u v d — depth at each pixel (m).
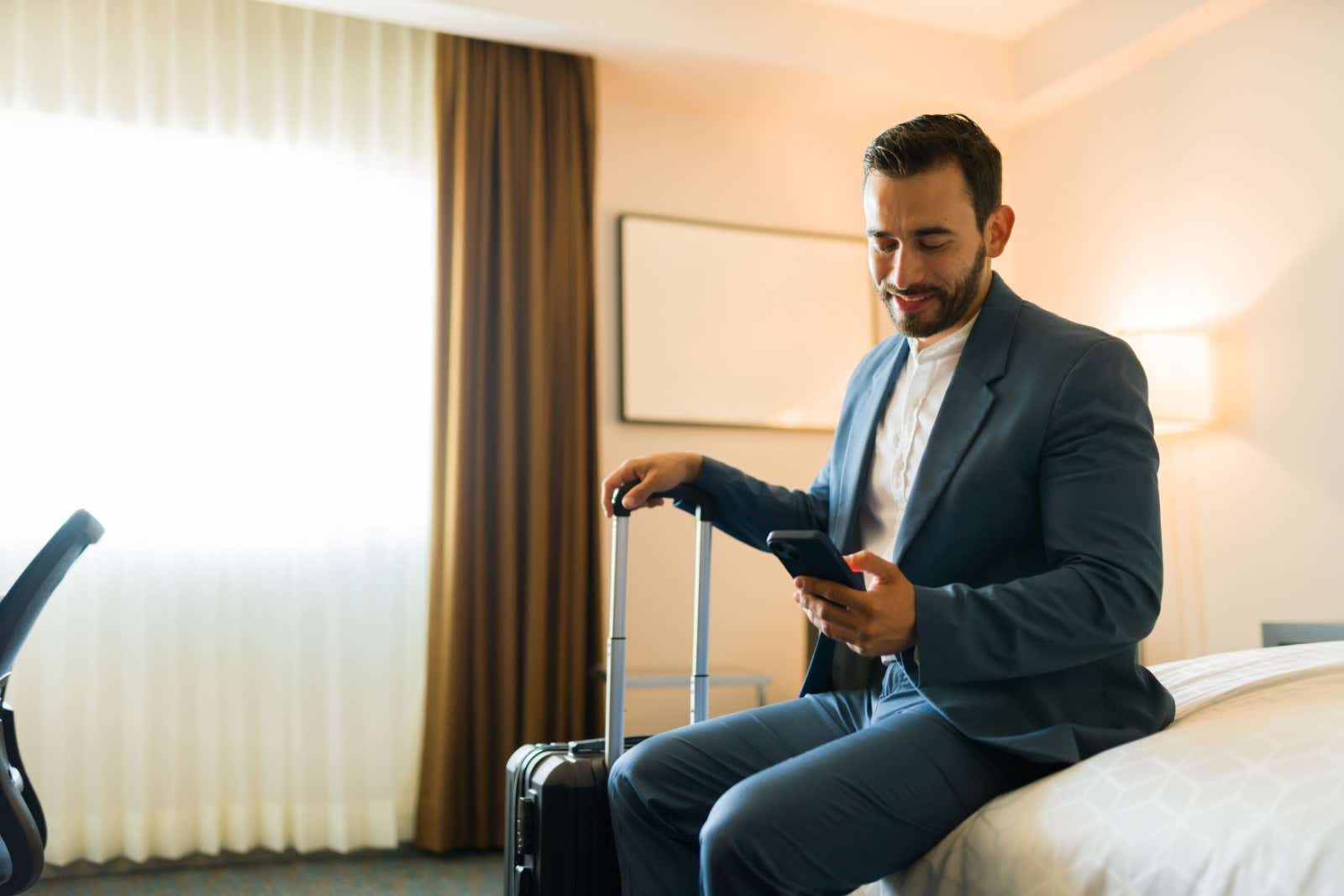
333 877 2.88
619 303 3.69
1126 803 1.04
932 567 1.28
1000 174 1.33
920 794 1.13
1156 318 3.52
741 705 3.75
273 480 3.16
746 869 1.05
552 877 1.39
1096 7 3.56
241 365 3.16
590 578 3.43
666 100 3.80
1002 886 1.07
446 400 3.29
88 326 3.03
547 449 3.38
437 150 3.34
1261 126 3.19
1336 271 2.98
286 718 3.13
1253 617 3.17
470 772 3.21
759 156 3.96
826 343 3.95
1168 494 3.45
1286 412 3.10
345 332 3.28
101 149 3.07
